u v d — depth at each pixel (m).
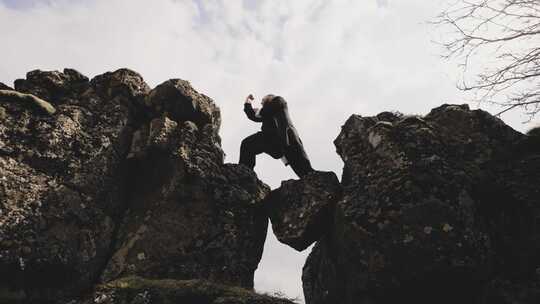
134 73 6.45
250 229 5.83
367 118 6.06
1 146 4.96
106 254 5.30
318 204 5.68
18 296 4.54
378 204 5.15
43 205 4.91
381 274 4.92
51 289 4.74
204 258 5.41
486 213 5.15
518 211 5.15
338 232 5.46
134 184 5.97
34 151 5.13
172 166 5.76
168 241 5.40
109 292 4.77
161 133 5.88
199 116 6.41
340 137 6.43
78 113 5.72
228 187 5.91
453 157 5.37
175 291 4.83
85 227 5.16
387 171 5.33
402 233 4.88
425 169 5.14
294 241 5.73
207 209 5.67
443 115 5.91
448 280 4.74
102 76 6.37
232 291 4.96
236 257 5.57
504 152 5.52
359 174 5.63
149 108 6.31
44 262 4.67
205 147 6.10
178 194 5.62
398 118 6.26
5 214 4.64
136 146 5.92
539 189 5.20
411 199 4.98
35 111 5.44
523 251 4.95
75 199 5.17
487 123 5.71
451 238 4.73
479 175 5.26
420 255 4.75
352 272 5.23
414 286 4.84
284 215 5.87
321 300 6.07
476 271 4.68
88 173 5.39
